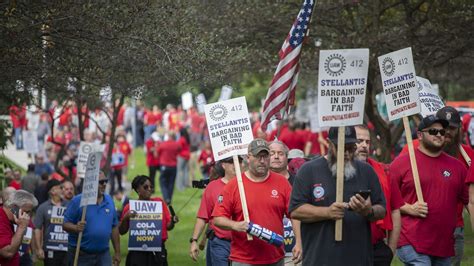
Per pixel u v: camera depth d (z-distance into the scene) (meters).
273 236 24.83
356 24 47.03
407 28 44.84
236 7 43.84
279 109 32.50
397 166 25.62
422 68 45.69
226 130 28.44
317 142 71.62
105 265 32.97
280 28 45.00
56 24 30.91
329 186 21.80
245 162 28.45
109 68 32.91
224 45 42.16
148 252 33.94
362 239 21.81
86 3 30.47
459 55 45.66
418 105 26.38
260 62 45.09
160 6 32.53
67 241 36.72
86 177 31.62
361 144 25.28
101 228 32.62
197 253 30.53
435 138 25.27
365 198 21.00
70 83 33.66
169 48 32.44
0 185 46.72
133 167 97.62
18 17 29.67
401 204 24.75
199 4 42.44
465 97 86.38
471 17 43.19
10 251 28.17
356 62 22.38
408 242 25.31
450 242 25.48
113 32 31.47
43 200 51.78
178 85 42.12
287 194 25.77
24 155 90.62
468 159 28.75
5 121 44.78
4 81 31.56
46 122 91.25
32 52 30.53
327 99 22.39
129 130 118.31
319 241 21.81
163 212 34.38
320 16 45.12
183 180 79.50
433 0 44.41
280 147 28.69
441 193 25.28
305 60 46.59
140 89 35.50
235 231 25.14
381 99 65.19
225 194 25.77
